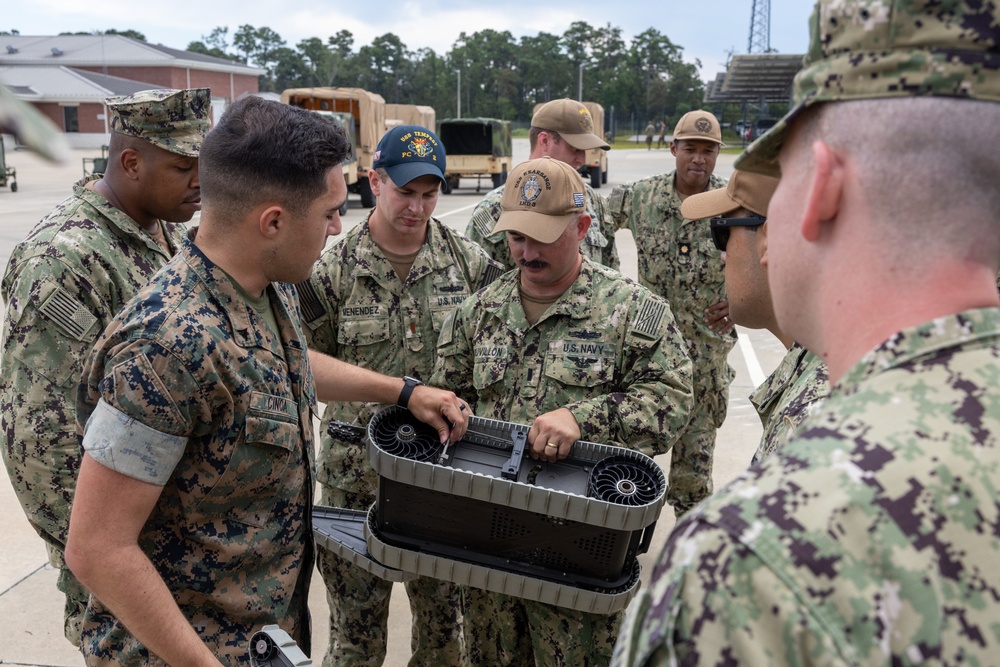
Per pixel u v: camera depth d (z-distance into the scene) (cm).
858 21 73
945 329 73
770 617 63
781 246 84
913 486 66
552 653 216
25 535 378
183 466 158
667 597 68
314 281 279
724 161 3209
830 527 65
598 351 228
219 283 158
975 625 63
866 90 73
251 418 159
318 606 339
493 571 192
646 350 225
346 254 283
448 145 2317
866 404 72
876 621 62
